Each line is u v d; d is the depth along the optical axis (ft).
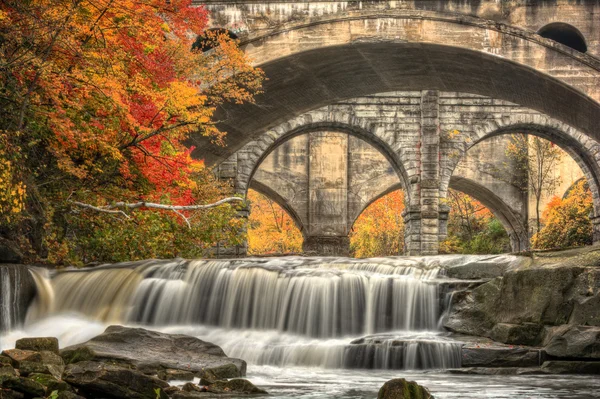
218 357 49.65
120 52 70.54
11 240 67.56
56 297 67.36
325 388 44.09
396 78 126.31
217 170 150.51
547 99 120.26
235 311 66.69
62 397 35.35
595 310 56.59
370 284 65.16
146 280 67.87
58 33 60.70
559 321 57.77
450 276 67.62
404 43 112.78
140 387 37.83
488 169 179.93
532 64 111.65
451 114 156.46
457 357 55.42
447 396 41.32
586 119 120.06
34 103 64.28
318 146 174.60
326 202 174.19
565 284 58.29
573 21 114.73
